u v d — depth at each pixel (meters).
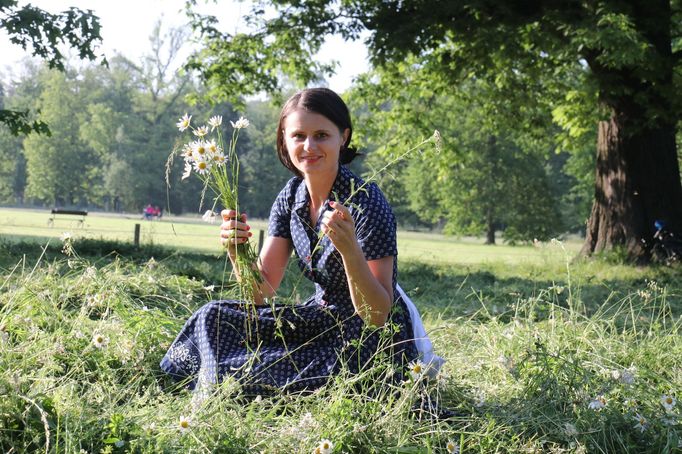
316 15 18.27
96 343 3.78
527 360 3.98
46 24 14.34
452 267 17.17
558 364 3.85
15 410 2.89
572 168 43.53
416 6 16.95
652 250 16.56
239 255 3.60
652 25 15.89
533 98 20.81
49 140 75.38
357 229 3.60
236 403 3.30
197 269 10.21
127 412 3.19
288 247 3.96
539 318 6.25
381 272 3.60
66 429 2.76
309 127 3.58
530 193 48.16
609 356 4.62
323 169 3.61
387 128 23.45
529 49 17.70
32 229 32.34
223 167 3.53
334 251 3.61
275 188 74.94
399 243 42.88
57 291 5.30
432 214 54.19
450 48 19.52
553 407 3.57
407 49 16.41
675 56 16.28
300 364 3.57
